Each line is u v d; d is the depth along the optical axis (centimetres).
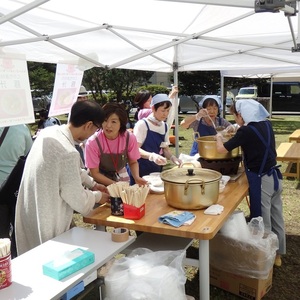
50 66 1420
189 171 220
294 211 433
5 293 134
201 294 195
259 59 479
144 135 311
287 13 158
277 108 1794
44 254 167
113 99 1581
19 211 203
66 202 191
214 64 520
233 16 266
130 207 201
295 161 522
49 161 182
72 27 272
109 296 166
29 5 170
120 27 275
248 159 263
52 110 399
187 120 359
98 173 253
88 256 156
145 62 439
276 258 300
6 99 258
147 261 176
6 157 253
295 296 260
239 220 241
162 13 254
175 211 206
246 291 246
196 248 328
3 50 265
